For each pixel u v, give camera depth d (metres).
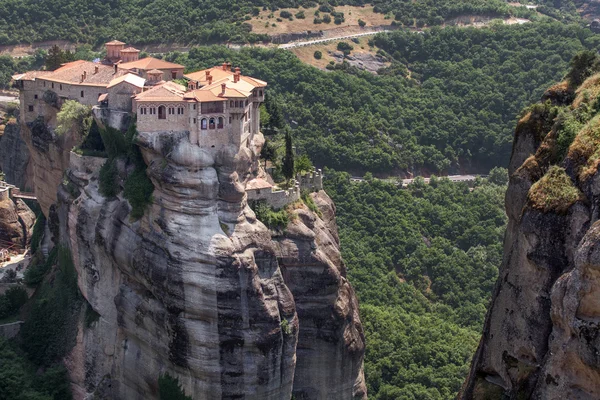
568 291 65.56
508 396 76.31
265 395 120.94
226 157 120.12
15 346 138.62
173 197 119.19
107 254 129.50
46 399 128.50
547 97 88.81
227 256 117.38
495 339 79.06
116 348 131.00
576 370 66.69
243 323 118.06
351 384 135.75
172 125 120.06
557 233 71.50
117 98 131.88
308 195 142.00
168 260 118.81
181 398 120.94
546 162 78.31
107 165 132.38
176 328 118.94
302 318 129.88
